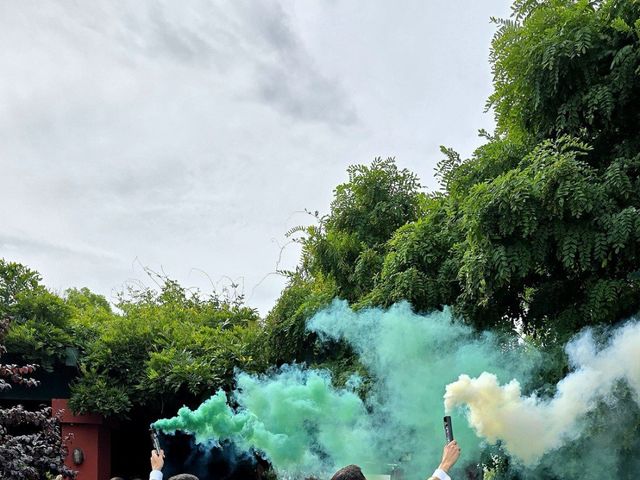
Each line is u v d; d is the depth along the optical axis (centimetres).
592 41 643
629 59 623
